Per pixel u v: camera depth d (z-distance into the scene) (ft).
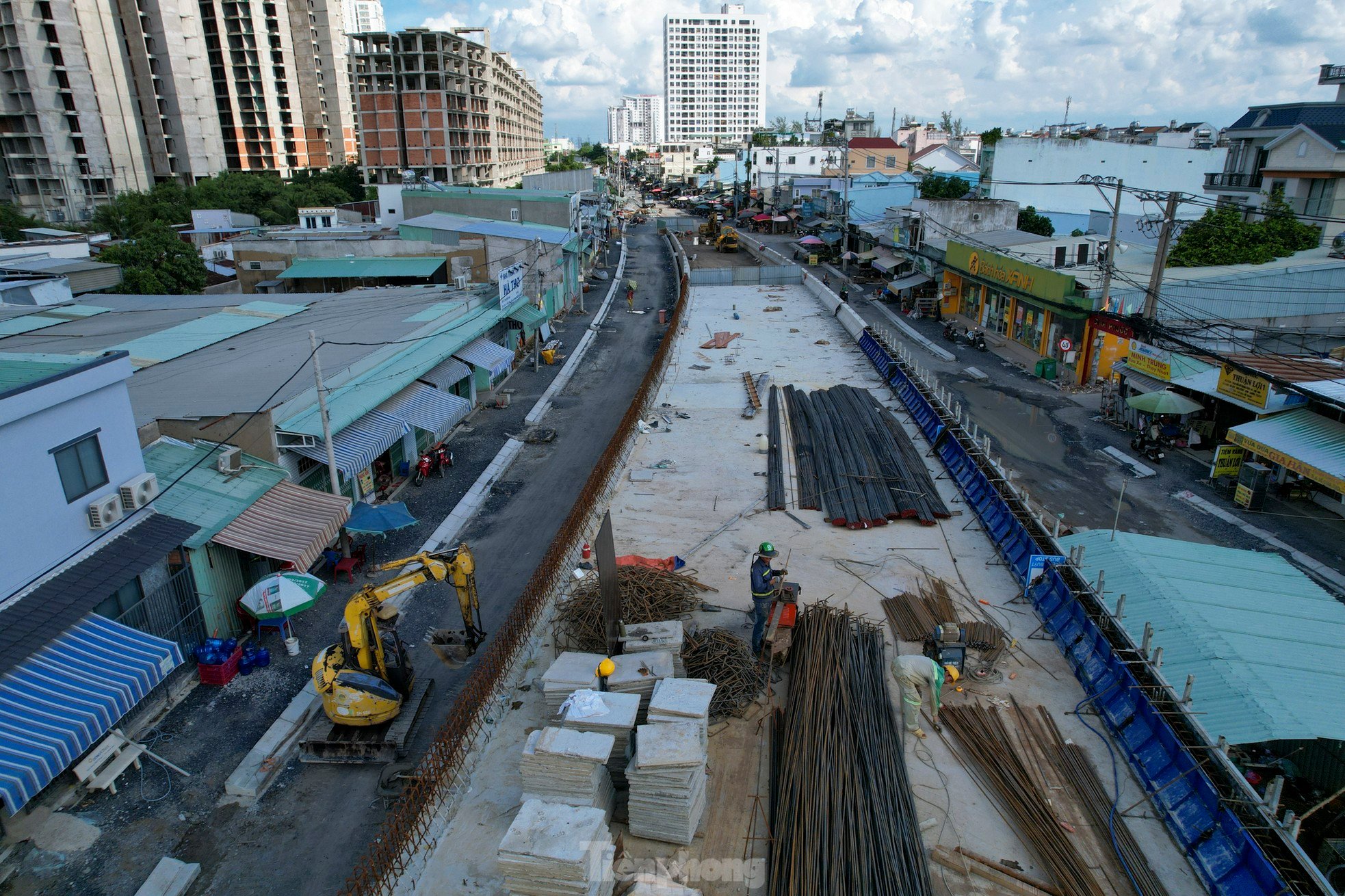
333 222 220.23
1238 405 80.84
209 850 38.93
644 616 48.93
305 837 39.65
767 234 316.40
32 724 37.52
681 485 72.54
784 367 113.91
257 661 53.21
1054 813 33.96
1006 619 49.96
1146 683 39.58
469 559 47.14
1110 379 109.70
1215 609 43.96
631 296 180.75
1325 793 38.01
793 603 46.03
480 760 39.04
